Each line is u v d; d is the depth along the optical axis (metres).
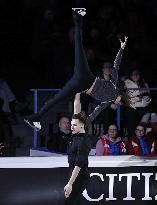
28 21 27.17
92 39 24.61
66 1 26.72
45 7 26.64
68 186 13.91
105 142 17.95
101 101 14.38
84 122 14.27
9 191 14.70
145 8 27.30
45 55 24.91
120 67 23.55
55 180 14.84
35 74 25.56
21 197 14.73
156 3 27.56
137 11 27.03
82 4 26.53
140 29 26.27
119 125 20.08
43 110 14.01
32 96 24.70
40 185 14.80
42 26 25.03
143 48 25.50
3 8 27.47
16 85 25.25
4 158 15.35
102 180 15.07
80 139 14.16
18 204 14.73
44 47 24.88
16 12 27.45
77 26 13.70
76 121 14.21
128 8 26.80
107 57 23.94
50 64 24.77
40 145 20.28
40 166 14.79
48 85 24.53
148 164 15.23
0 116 22.05
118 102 14.60
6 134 21.62
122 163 15.12
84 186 14.29
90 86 14.09
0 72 25.70
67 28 25.97
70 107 21.14
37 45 25.02
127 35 25.33
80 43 13.77
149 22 27.23
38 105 20.44
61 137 18.69
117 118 20.12
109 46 24.52
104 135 18.19
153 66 25.55
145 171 15.23
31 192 14.77
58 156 15.99
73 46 24.14
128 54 24.98
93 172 15.02
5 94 22.47
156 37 27.02
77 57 13.82
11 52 26.55
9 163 14.71
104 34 24.80
